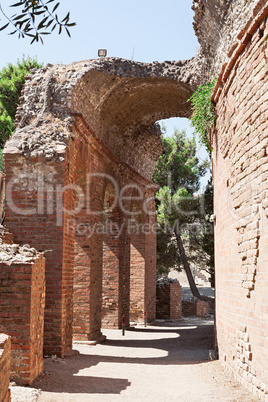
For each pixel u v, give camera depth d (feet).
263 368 18.48
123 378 24.30
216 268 32.09
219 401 19.03
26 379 20.35
